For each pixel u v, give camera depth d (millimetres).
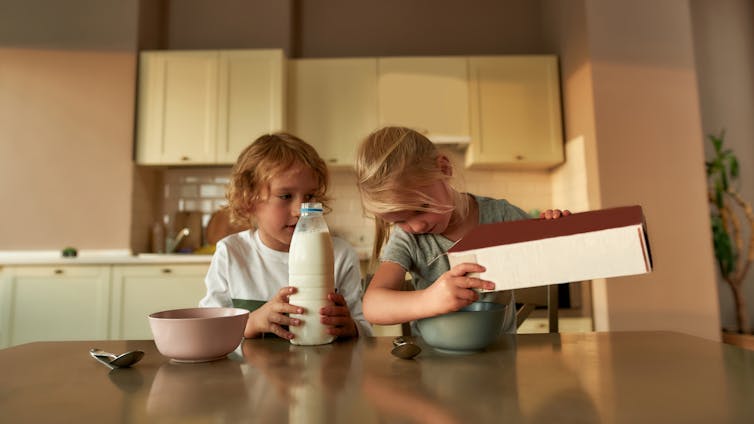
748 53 3031
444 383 447
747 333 2562
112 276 2414
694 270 2293
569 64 2721
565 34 2777
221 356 579
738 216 2920
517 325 1137
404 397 402
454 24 3289
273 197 932
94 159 2730
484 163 2850
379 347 652
